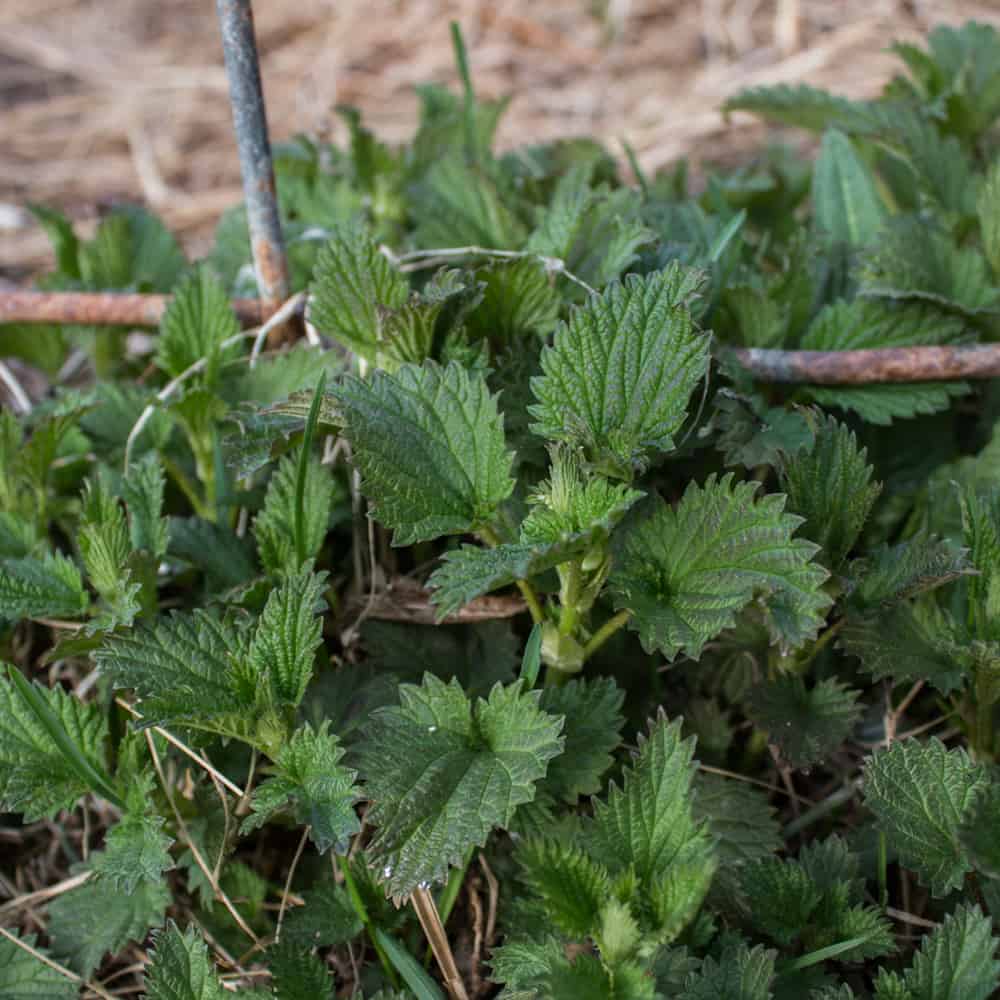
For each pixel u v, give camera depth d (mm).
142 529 782
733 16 1396
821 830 788
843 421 828
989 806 710
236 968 752
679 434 772
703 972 710
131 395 845
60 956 755
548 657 758
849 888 740
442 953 733
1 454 810
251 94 800
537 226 870
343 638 800
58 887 782
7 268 1123
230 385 827
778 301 834
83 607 775
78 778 759
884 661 753
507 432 773
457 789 714
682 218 856
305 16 1446
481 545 803
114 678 756
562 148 945
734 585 722
